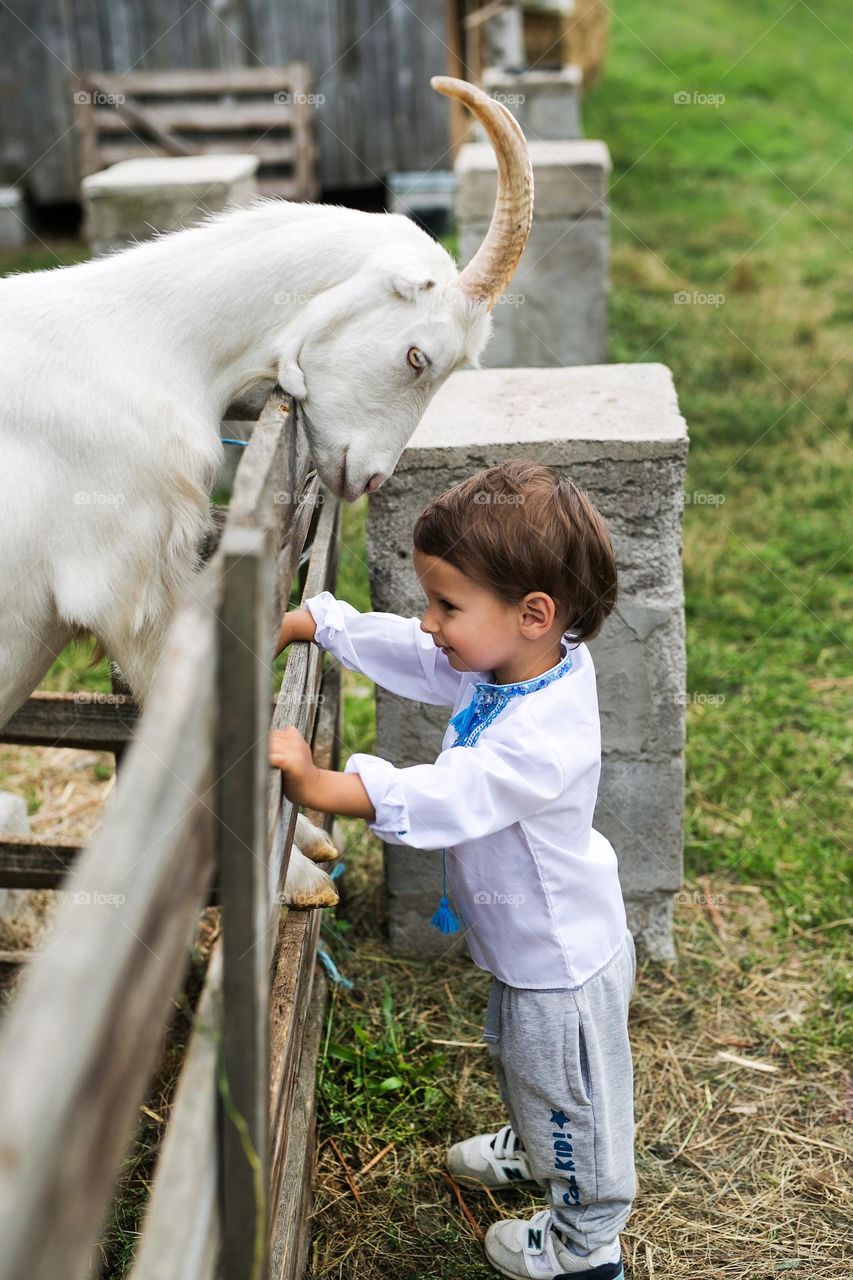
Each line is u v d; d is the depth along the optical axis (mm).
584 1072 1917
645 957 3004
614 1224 2018
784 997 2889
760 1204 2348
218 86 9656
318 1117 2500
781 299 7684
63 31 9695
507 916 1886
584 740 1855
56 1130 743
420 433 2656
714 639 4445
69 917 940
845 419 6145
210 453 2119
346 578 4672
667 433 2604
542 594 1804
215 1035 1309
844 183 10531
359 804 1675
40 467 2045
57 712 2588
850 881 3250
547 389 2928
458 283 2094
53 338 2059
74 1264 845
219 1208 1356
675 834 2896
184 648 1139
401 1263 2207
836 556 4988
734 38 14812
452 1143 2479
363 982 2922
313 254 2082
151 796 954
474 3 10469
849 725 3994
